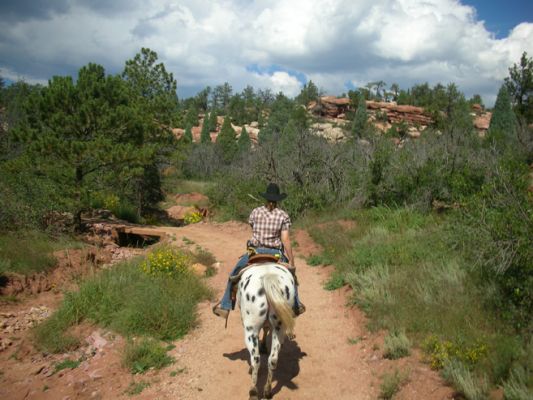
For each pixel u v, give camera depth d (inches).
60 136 636.7
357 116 2741.1
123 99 711.1
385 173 642.2
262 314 196.2
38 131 633.0
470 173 526.6
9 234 502.6
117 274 391.5
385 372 229.6
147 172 1000.9
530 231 252.7
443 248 382.0
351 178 700.0
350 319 315.9
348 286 376.5
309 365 251.3
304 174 773.3
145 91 1002.1
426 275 334.3
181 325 300.8
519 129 927.7
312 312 337.4
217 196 964.6
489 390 191.5
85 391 228.1
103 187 741.9
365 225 553.6
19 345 285.3
